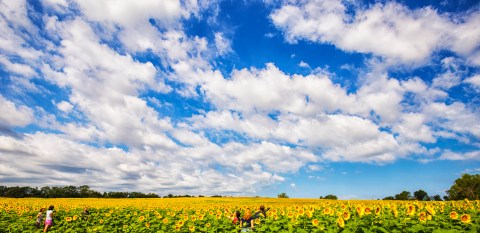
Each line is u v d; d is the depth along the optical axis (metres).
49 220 19.47
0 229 19.84
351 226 11.04
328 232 10.73
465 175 77.38
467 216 10.27
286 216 15.09
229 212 20.53
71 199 70.94
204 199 68.25
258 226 14.50
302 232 11.43
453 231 9.58
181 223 16.11
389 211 14.78
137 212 25.62
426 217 11.15
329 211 13.72
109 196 112.75
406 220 11.38
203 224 16.56
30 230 19.92
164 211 25.84
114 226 20.19
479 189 73.94
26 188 113.75
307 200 66.06
